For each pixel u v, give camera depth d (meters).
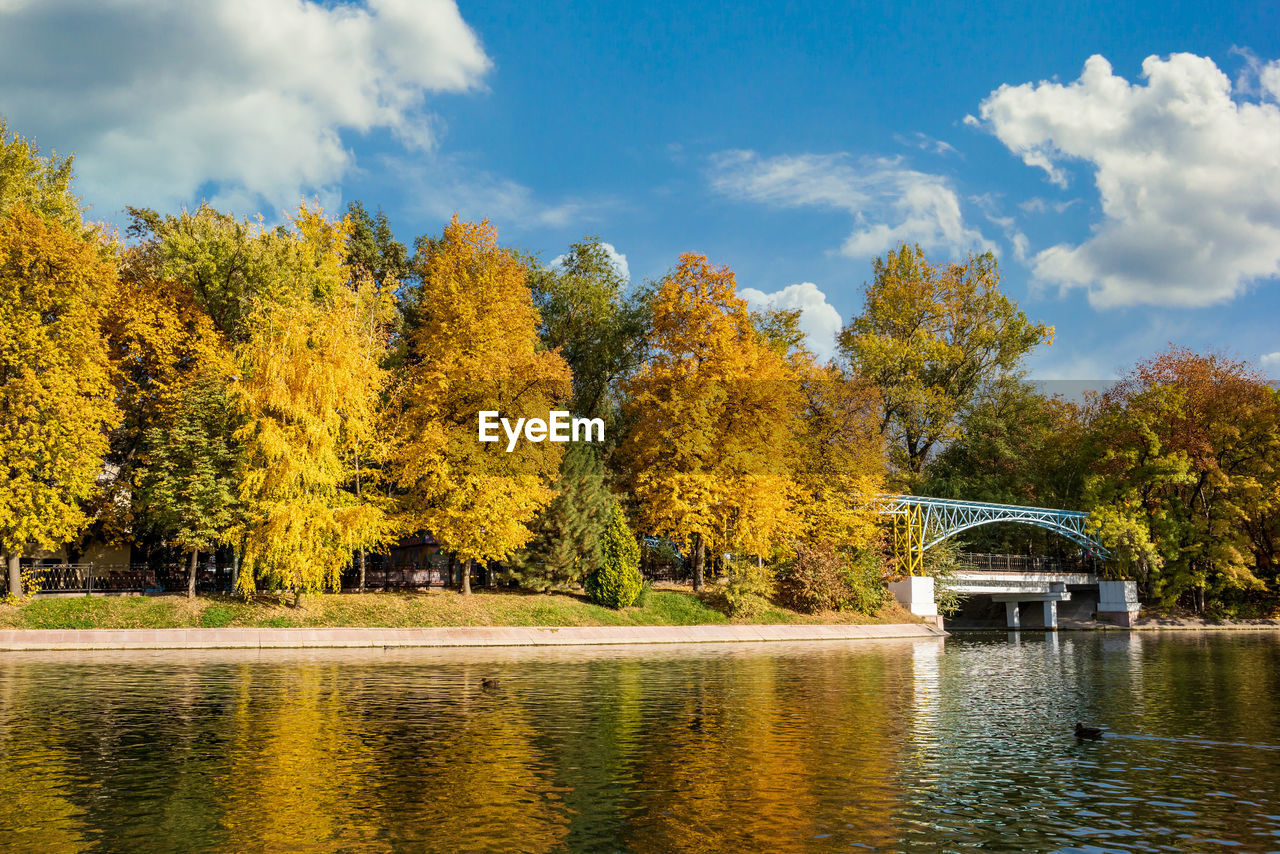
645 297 65.56
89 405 39.53
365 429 43.31
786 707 22.66
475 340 45.16
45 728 18.44
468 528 44.09
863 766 15.66
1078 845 11.30
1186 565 72.88
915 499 63.81
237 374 42.91
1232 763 16.34
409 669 30.25
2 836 11.07
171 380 44.66
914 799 13.40
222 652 35.72
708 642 46.88
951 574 64.62
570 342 63.25
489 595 47.34
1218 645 51.38
